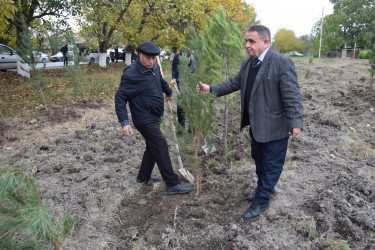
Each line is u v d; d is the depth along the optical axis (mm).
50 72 14164
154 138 3027
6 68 14234
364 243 2375
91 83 10281
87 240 2576
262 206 2801
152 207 3057
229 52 3693
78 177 3648
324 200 2875
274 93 2512
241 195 3197
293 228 2623
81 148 4551
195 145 3156
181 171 3562
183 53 2965
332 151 4199
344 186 3121
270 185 2705
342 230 2518
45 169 3816
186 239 2553
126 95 2918
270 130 2572
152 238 2594
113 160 4141
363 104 6605
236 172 3713
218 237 2527
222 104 6637
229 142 4688
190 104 2943
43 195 3203
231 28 3812
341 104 6699
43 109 6902
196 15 10789
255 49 2514
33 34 12945
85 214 2926
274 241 2488
